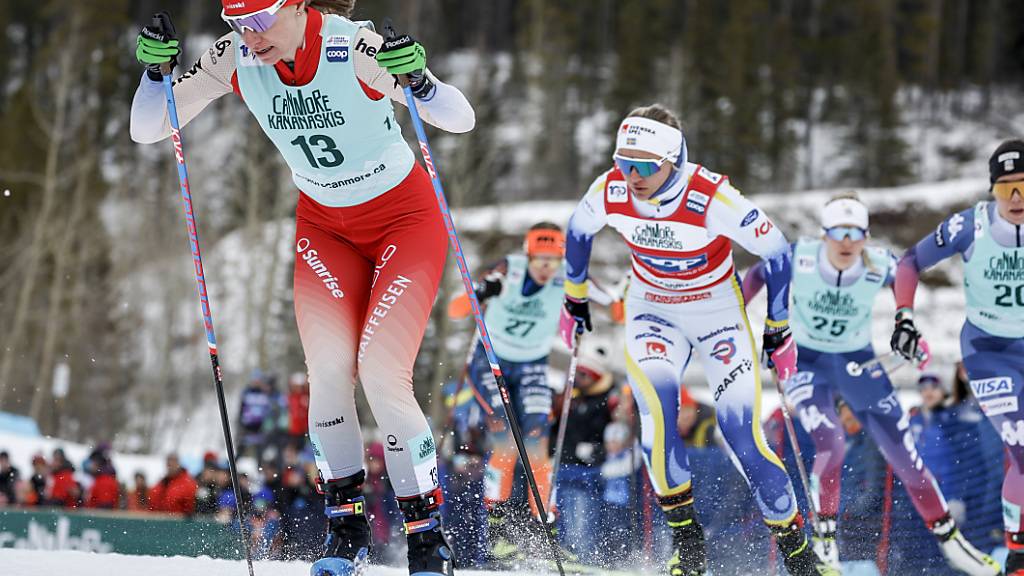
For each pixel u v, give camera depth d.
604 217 14.81
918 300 86.12
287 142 10.98
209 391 80.94
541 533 20.95
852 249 20.00
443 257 11.36
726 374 15.00
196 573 12.23
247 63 10.79
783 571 17.84
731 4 155.38
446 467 22.61
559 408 24.42
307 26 10.47
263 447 33.53
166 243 90.94
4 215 98.12
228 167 110.25
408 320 10.63
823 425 20.84
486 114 113.81
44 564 12.02
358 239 11.49
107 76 131.50
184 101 11.23
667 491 14.65
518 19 173.88
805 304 20.81
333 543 10.84
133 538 23.81
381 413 10.31
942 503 19.95
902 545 21.16
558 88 144.75
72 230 83.19
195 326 86.00
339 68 10.52
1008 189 15.61
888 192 107.50
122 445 73.69
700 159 134.12
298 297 11.23
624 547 20.61
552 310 22.05
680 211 14.22
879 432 20.53
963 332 17.09
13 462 36.12
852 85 152.50
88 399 78.56
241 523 11.41
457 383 23.27
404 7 165.50
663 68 149.25
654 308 15.41
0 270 87.94
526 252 22.11
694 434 24.72
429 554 10.39
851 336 20.70
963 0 181.88
